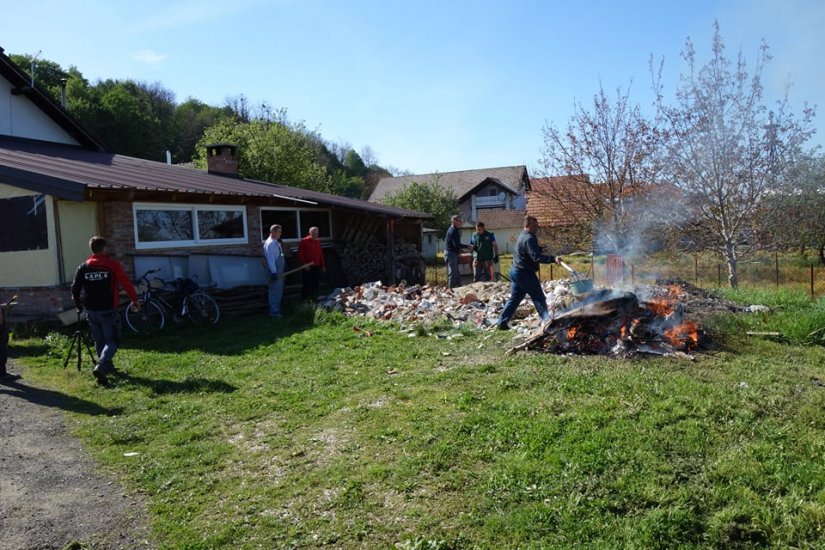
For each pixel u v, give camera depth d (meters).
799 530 3.50
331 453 4.79
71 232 10.34
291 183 32.97
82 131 16.92
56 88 43.56
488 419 5.12
